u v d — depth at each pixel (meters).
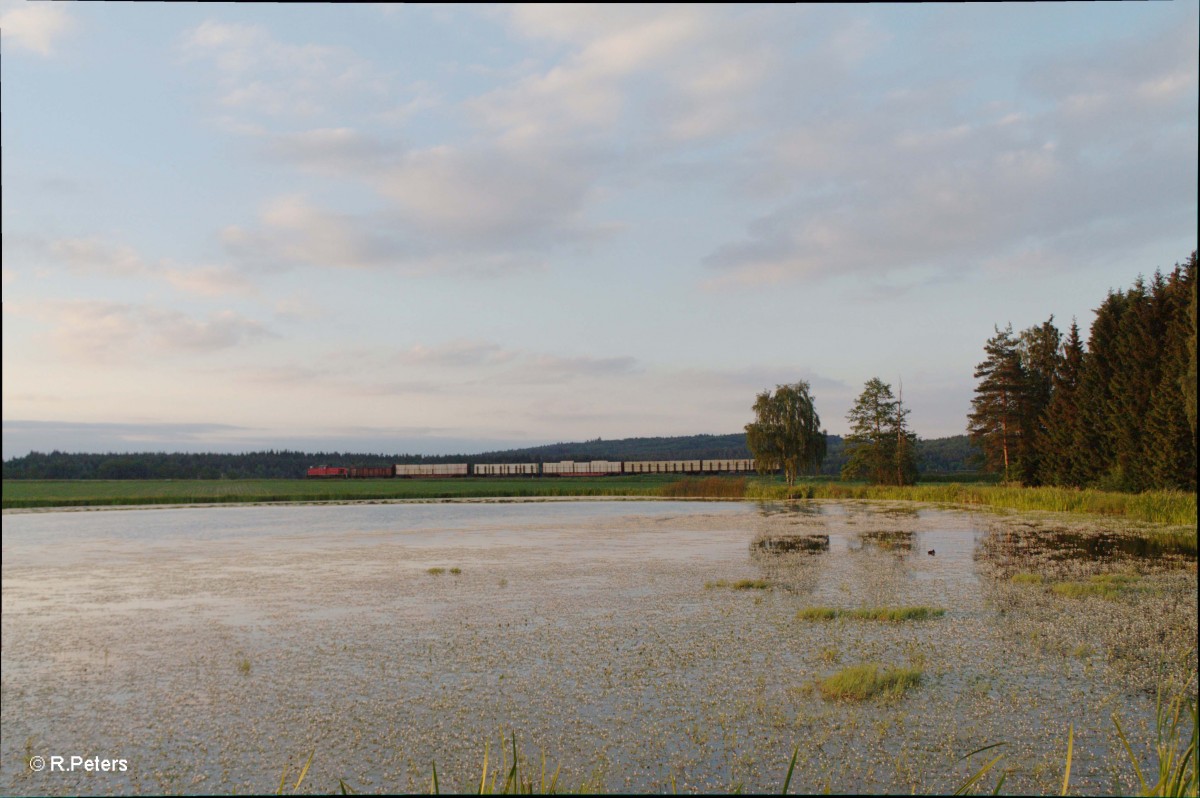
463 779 8.38
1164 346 45.03
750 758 8.78
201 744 9.46
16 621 16.25
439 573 22.12
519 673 11.99
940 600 17.09
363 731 9.77
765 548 27.48
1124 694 10.64
